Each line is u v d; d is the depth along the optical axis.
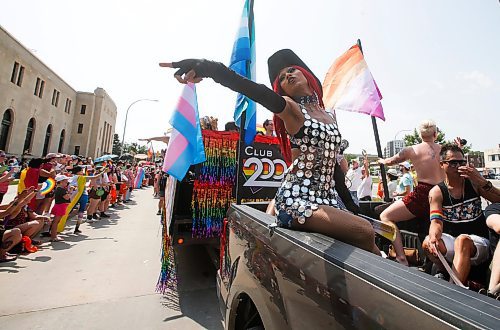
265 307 1.40
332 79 3.48
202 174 4.18
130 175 15.57
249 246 1.78
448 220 2.00
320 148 1.52
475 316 0.60
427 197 2.46
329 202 1.55
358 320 0.82
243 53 2.77
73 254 5.28
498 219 1.73
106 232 7.12
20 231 5.10
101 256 5.21
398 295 0.74
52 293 3.69
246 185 4.34
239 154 2.82
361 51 3.36
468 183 1.98
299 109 1.51
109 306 3.40
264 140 4.49
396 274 0.84
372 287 0.81
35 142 36.22
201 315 3.25
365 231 1.38
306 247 1.17
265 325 1.38
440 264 1.86
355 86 3.28
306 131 1.50
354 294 0.86
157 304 3.48
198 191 4.14
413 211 2.50
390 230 1.46
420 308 0.68
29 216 5.83
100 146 52.97
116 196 12.08
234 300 1.89
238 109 2.95
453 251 1.84
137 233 7.11
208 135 4.25
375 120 3.30
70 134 47.25
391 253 2.39
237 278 1.88
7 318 3.08
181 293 3.79
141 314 3.25
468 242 1.70
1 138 29.89
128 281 4.14
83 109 48.50
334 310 0.92
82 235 6.72
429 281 0.79
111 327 2.97
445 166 1.97
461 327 0.58
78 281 4.09
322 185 1.56
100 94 50.41
